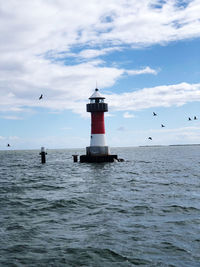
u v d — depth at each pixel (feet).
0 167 208.44
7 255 36.47
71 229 46.93
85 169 165.68
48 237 43.06
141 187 90.94
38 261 34.73
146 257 35.45
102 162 197.67
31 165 223.92
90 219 52.75
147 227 46.91
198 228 46.11
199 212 56.24
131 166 181.78
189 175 125.80
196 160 253.03
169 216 53.57
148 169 160.25
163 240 40.88
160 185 94.58
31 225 49.42
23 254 36.76
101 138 197.06
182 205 62.13
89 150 200.34
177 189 85.51
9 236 43.57
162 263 33.78
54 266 33.42
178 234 43.29
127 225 48.32
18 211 59.93
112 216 54.39
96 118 195.00
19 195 79.97
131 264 33.71
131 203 65.57
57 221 51.83
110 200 69.82
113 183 102.12
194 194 76.28
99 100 193.26
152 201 67.51
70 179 118.73
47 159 334.44
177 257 35.29
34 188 93.61
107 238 42.16
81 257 35.76
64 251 37.63
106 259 35.14
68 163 233.96
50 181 112.98
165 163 212.23
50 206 63.87
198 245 38.86
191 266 32.86
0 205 66.13
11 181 114.42
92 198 72.84
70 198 72.13
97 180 112.37
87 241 41.11
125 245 39.32
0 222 51.49
